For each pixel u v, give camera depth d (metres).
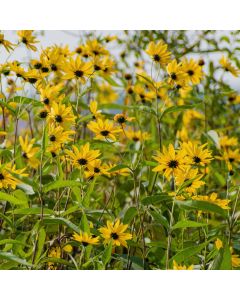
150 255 1.81
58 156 1.73
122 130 1.78
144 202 1.65
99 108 1.99
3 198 1.62
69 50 2.01
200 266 1.70
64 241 1.79
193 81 1.93
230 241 1.68
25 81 1.81
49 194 1.95
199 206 1.60
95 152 1.70
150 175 1.90
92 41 2.03
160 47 1.89
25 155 1.83
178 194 1.64
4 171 1.65
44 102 1.73
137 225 1.94
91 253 1.75
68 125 1.72
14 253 1.66
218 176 1.98
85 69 1.82
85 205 1.73
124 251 1.93
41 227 1.63
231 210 1.91
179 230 1.84
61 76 1.91
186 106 1.86
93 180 1.73
